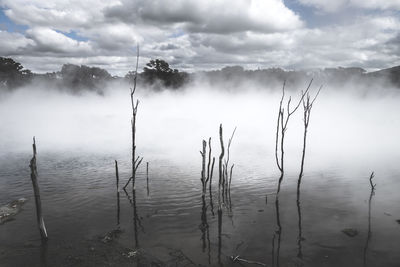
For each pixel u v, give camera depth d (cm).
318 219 964
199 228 912
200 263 726
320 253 763
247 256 755
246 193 1220
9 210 1038
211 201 1135
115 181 1389
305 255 753
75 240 839
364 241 816
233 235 866
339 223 931
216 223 945
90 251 778
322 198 1149
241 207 1074
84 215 1009
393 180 1355
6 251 779
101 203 1113
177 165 1684
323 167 1606
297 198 1129
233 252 774
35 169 813
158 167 1642
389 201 1102
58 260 739
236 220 966
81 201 1134
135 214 1015
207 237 856
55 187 1303
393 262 715
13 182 1384
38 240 840
